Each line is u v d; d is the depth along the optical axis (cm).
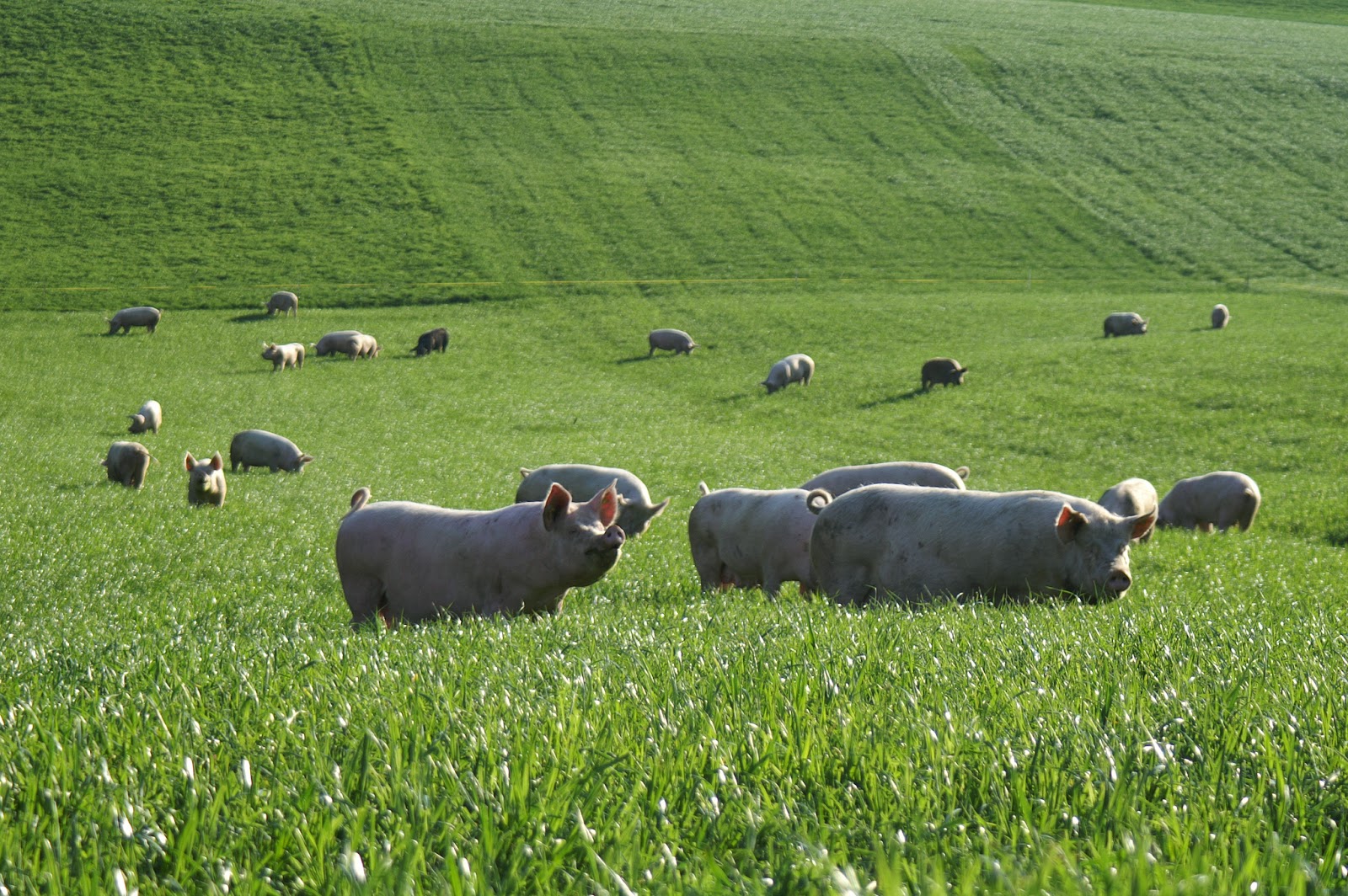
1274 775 387
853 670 595
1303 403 4378
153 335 6506
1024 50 12100
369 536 1182
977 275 7794
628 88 10938
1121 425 4300
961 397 4947
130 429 4481
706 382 5672
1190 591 1390
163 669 665
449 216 8506
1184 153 9856
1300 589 1434
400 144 9581
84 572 1759
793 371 5497
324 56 11038
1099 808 340
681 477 3547
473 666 667
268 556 1980
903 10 13862
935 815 351
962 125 10438
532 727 451
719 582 1653
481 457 3975
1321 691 525
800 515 1510
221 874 294
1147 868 262
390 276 7612
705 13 13138
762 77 11288
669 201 8925
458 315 7050
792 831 327
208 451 4091
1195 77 11431
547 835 317
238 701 550
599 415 4991
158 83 10300
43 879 282
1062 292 7425
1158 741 418
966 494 1223
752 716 489
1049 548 1148
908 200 9044
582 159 9569
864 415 4806
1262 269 7781
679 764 392
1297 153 9819
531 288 7494
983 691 550
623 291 7481
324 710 533
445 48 11431
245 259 7762
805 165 9644
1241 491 2586
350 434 4572
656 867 296
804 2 14112
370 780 378
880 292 7456
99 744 453
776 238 8381
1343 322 6316
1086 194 9150
